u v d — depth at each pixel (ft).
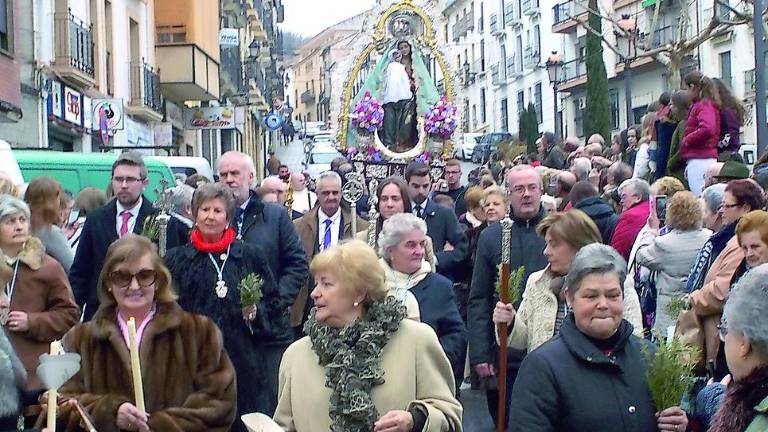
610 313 17.13
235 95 145.59
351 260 18.02
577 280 17.29
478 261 27.86
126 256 19.85
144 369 19.76
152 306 20.30
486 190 34.96
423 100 60.39
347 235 33.22
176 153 120.47
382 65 61.26
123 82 96.89
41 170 49.24
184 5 110.32
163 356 19.90
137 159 28.89
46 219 28.76
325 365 17.94
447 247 35.37
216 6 127.24
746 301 13.38
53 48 79.82
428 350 18.22
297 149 180.04
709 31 67.51
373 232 31.22
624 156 57.52
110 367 19.77
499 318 23.12
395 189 31.63
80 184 50.39
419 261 25.11
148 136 104.94
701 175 39.24
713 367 22.04
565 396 17.04
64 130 82.07
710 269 23.08
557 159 63.41
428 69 61.87
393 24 61.41
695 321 22.45
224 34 135.74
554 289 22.88
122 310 20.17
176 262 24.67
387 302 18.17
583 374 17.15
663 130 43.39
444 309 24.90
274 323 25.29
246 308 24.06
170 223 28.53
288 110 219.00
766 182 29.45
